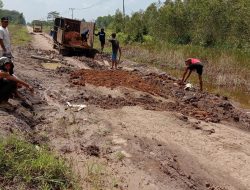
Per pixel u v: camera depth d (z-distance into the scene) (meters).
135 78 15.05
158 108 11.30
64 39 22.53
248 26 30.58
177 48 27.75
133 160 7.38
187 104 12.59
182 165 7.55
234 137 9.56
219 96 15.01
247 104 14.92
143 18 54.06
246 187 7.01
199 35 36.22
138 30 44.53
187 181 6.84
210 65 21.92
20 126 7.82
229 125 10.83
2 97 8.55
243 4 31.97
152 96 12.81
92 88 13.16
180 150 8.29
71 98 11.47
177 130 9.50
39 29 58.78
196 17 38.97
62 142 8.00
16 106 9.06
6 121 7.52
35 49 25.33
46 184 5.55
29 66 16.47
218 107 12.58
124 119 9.91
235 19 31.97
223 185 6.98
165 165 7.35
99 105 11.04
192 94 13.85
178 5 42.66
